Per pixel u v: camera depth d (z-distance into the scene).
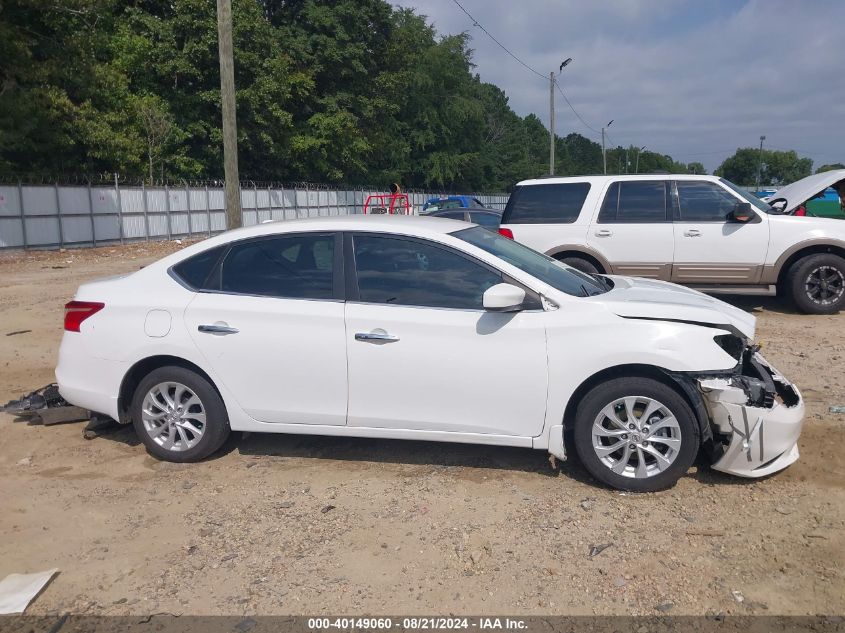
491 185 78.31
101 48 34.12
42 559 4.05
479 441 4.77
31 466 5.30
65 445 5.69
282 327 4.93
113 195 29.73
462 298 4.77
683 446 4.46
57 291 14.38
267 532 4.27
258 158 42.34
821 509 4.32
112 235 29.80
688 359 4.43
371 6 47.75
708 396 4.45
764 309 10.48
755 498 4.49
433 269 4.86
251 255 5.14
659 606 3.47
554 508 4.45
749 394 4.50
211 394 5.12
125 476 5.11
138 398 5.24
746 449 4.44
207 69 37.16
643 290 5.20
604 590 3.61
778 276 9.82
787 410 4.48
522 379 4.62
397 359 4.75
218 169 39.62
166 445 5.26
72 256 24.66
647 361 4.45
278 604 3.57
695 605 3.47
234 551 4.08
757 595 3.54
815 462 4.95
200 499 4.73
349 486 4.85
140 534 4.30
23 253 25.34
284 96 40.31
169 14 37.91
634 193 9.99
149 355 5.13
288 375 4.94
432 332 4.71
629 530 4.16
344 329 4.83
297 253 5.07
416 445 5.52
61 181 29.83
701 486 4.67
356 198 47.94
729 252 9.70
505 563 3.87
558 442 4.63
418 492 4.72
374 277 4.91
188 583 3.78
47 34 31.55
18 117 28.66
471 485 4.80
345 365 4.84
